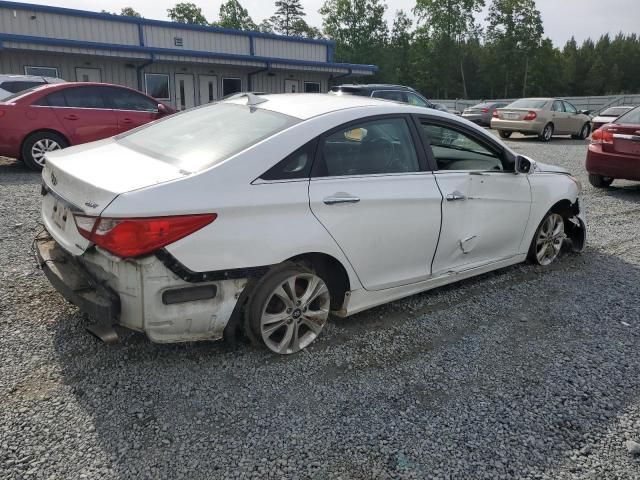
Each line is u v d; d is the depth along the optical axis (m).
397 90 14.45
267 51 25.38
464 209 3.98
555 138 20.58
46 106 8.88
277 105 3.52
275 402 2.80
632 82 91.12
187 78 22.72
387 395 2.92
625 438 2.67
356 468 2.37
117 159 3.12
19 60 18.52
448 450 2.52
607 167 8.55
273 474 2.30
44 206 3.38
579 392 3.04
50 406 2.65
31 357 3.06
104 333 2.71
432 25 66.38
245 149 2.95
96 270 2.78
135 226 2.51
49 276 3.01
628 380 3.20
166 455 2.38
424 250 3.77
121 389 2.82
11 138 8.63
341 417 2.71
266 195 2.88
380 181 3.42
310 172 3.10
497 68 68.06
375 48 68.44
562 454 2.53
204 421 2.62
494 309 4.12
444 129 3.98
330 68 26.16
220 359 3.16
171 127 3.67
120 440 2.45
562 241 5.49
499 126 19.00
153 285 2.62
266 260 2.89
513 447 2.56
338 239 3.20
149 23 21.48
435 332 3.70
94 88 9.43
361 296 3.52
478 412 2.81
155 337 2.72
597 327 3.90
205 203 2.67
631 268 5.21
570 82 85.00
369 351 3.38
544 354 3.47
